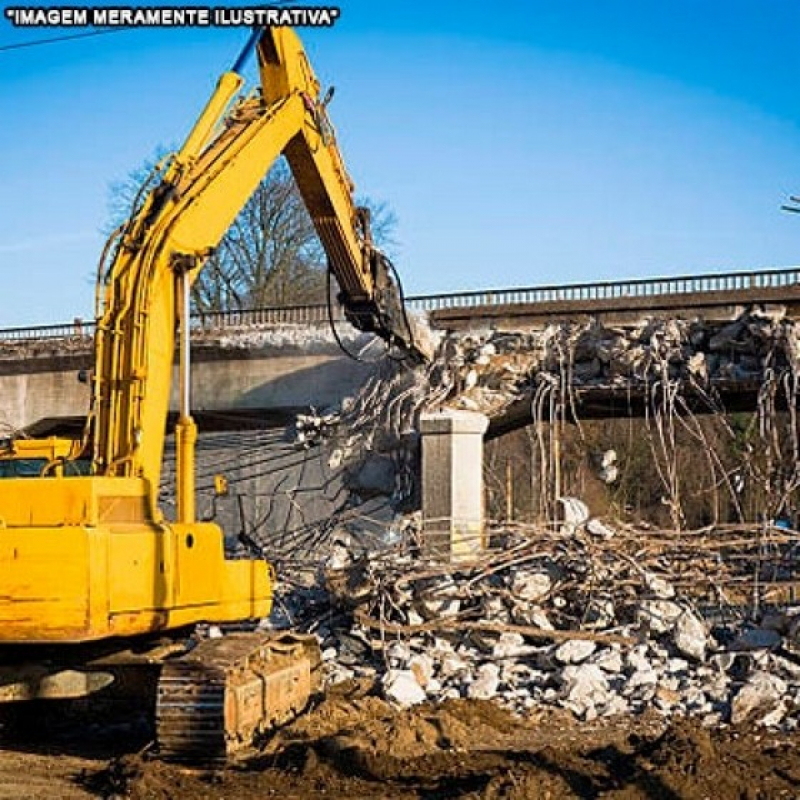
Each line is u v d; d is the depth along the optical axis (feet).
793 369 58.44
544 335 64.69
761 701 37.58
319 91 44.57
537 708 39.58
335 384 70.69
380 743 33.40
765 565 49.96
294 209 129.80
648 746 31.65
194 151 36.83
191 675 31.76
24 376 80.38
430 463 63.41
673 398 60.03
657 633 44.91
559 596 47.80
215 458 73.36
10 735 36.99
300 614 51.21
